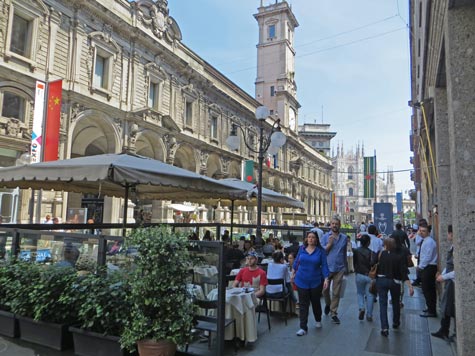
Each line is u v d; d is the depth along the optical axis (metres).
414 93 21.22
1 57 17.11
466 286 4.21
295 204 16.42
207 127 34.81
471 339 4.13
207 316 5.19
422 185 21.80
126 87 24.41
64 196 19.67
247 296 5.79
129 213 24.22
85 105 21.11
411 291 6.67
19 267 6.01
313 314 7.21
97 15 22.09
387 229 20.56
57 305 5.53
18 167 7.45
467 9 4.43
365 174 40.97
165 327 4.75
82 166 6.76
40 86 17.50
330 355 5.41
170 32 29.05
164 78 28.41
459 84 4.39
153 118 26.45
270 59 58.62
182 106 30.97
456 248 4.33
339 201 118.69
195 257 5.25
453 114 4.39
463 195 4.29
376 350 5.65
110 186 10.41
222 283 5.07
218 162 36.78
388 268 6.64
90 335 5.15
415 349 5.71
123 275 5.18
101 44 22.42
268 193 13.89
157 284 4.72
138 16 25.16
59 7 19.92
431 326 7.04
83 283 5.27
